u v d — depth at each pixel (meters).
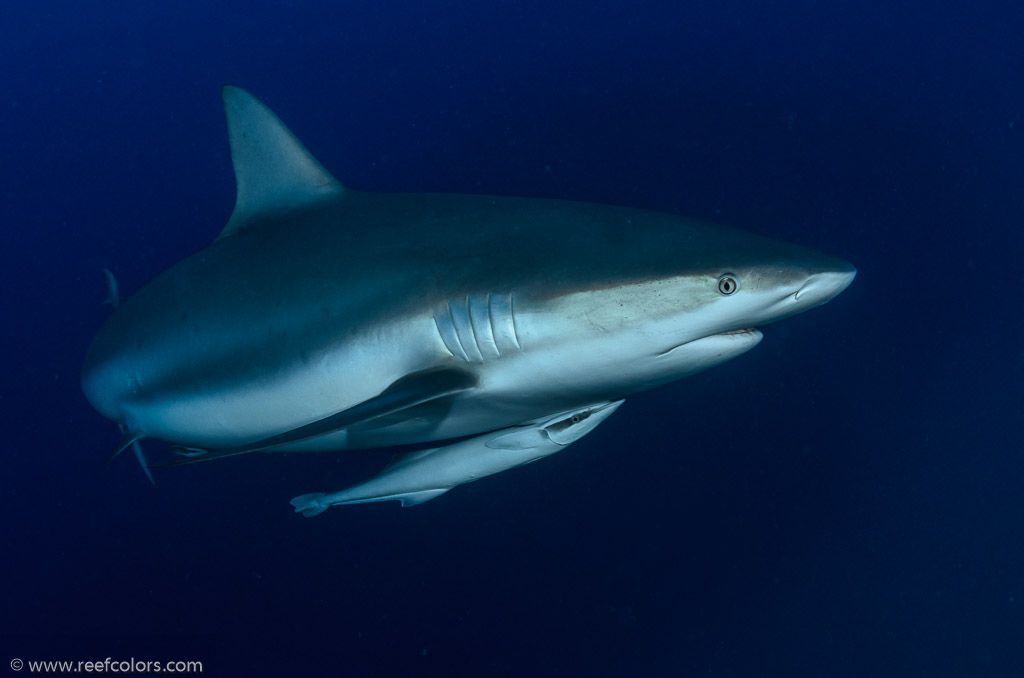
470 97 22.92
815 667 9.62
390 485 4.45
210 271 3.74
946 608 10.05
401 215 3.38
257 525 10.75
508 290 2.86
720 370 10.95
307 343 3.25
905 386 11.68
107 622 10.22
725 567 10.17
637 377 3.00
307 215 3.62
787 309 2.69
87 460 15.81
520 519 10.31
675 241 2.85
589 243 2.93
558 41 26.34
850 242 14.48
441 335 2.98
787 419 11.05
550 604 9.67
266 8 43.03
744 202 15.38
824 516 10.70
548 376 2.98
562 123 18.31
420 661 8.98
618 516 10.37
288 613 9.72
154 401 3.99
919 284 13.59
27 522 12.76
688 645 9.48
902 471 10.91
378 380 3.14
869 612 10.20
